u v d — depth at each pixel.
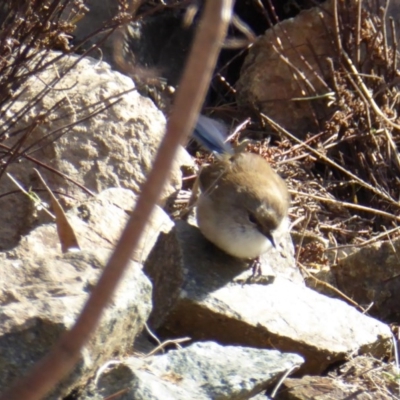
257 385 6.73
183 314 7.90
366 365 8.09
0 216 9.43
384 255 10.32
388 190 13.28
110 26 8.47
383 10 14.34
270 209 8.46
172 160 1.42
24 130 8.77
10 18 8.09
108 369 6.32
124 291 6.36
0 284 6.44
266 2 16.25
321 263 11.23
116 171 10.22
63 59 10.20
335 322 8.42
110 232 8.51
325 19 14.90
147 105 10.84
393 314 10.22
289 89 14.72
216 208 8.48
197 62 1.39
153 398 6.00
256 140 14.13
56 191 9.62
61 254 7.01
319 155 13.19
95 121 10.23
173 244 8.56
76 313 5.96
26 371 5.73
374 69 14.62
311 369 8.05
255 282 8.53
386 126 13.87
